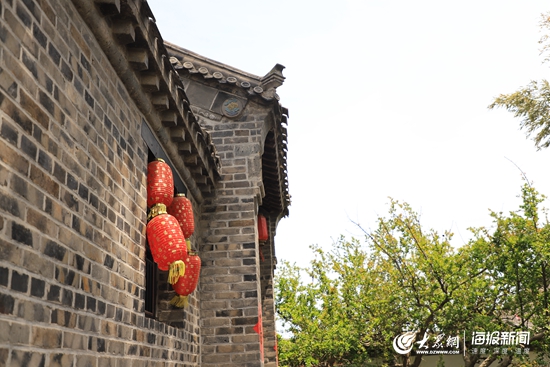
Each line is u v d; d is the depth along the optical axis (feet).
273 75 25.43
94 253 11.29
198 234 24.13
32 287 8.50
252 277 23.93
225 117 25.72
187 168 21.24
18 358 7.93
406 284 50.47
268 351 33.86
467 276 47.32
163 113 17.08
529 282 46.11
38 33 9.34
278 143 28.91
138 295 14.23
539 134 36.37
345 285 56.49
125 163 13.87
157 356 15.74
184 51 26.14
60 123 10.01
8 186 7.98
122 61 13.34
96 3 11.65
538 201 47.34
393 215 53.21
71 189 10.32
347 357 58.90
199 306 23.35
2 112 7.95
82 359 10.26
